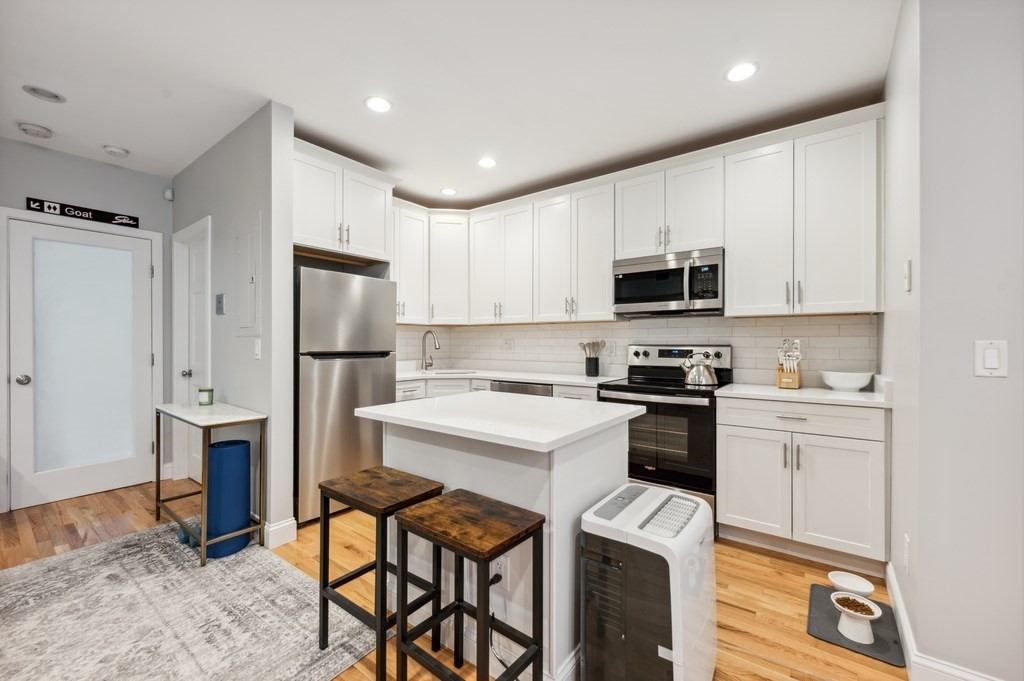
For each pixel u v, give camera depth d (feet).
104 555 7.80
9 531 8.75
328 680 5.03
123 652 5.40
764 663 5.31
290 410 8.57
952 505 4.64
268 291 8.38
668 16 6.17
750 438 8.21
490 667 5.16
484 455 5.10
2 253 9.62
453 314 13.69
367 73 7.52
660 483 9.14
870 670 5.20
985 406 4.50
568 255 11.84
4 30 6.37
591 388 10.36
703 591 4.63
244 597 6.57
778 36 6.57
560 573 4.65
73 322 10.58
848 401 7.23
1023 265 4.36
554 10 6.06
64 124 9.12
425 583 5.36
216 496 7.95
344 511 9.79
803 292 8.50
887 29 6.37
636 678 4.25
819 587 6.95
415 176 12.24
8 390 9.69
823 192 8.32
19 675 5.01
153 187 11.77
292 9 6.01
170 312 12.02
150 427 11.62
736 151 9.27
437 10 6.06
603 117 9.00
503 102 8.45
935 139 4.69
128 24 6.28
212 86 7.88
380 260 11.08
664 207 10.19
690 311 9.85
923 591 4.77
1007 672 4.42
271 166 8.32
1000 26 4.45
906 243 5.62
